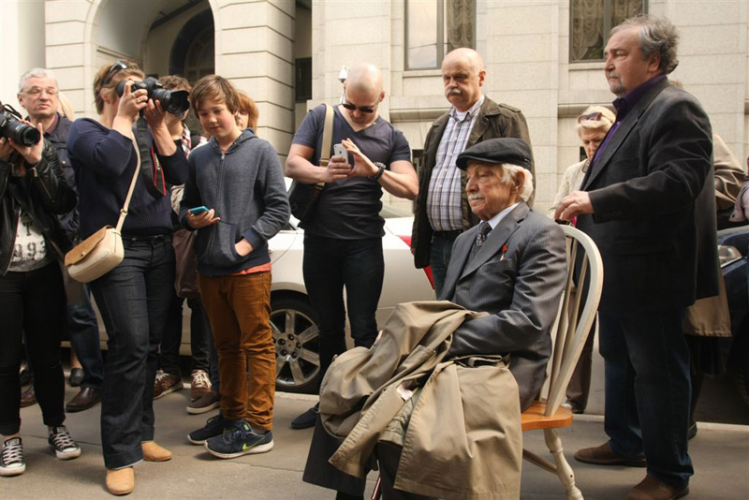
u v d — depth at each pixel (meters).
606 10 10.60
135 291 2.94
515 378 2.15
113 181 2.93
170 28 15.33
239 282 3.13
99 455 3.24
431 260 3.46
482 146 2.36
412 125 11.09
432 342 2.07
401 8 11.11
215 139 3.23
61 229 3.17
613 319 2.91
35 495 2.78
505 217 2.37
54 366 3.19
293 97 13.19
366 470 2.06
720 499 2.64
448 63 3.26
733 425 3.58
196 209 2.99
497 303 2.28
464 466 1.79
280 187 3.22
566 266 2.25
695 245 2.48
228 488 2.83
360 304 3.54
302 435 3.49
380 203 3.62
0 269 2.93
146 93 2.88
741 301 3.76
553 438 2.23
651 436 2.58
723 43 9.80
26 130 2.77
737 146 9.85
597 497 2.69
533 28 10.40
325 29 11.16
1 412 3.00
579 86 10.55
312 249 3.58
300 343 4.40
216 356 3.99
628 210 2.33
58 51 12.90
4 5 12.82
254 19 11.92
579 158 10.54
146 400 3.17
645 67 2.53
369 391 2.03
